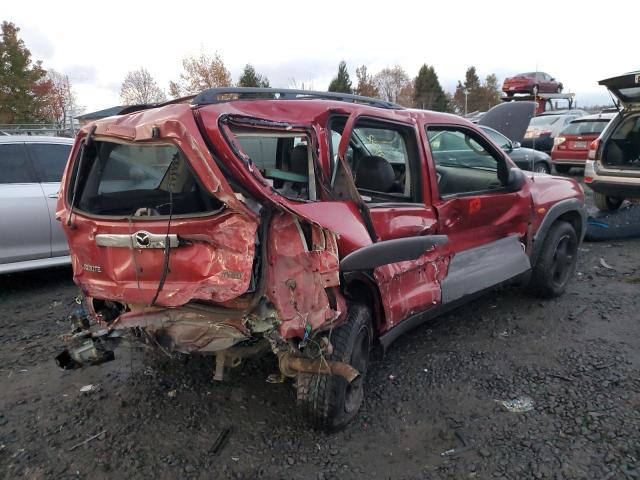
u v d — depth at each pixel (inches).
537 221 185.0
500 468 105.5
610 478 101.3
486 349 157.8
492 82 2551.7
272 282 101.3
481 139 171.2
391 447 113.6
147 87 1700.3
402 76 2444.6
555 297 197.6
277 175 116.4
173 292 102.7
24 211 211.0
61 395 139.3
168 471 107.6
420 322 147.5
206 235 99.7
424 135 147.8
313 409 112.2
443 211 150.3
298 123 114.8
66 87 1514.5
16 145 217.5
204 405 131.6
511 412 124.6
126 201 125.0
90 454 113.7
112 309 125.3
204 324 105.3
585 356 151.0
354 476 105.0
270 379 134.7
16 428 124.4
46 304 209.3
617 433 114.7
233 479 104.9
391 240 119.9
